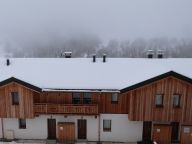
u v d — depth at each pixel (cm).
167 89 2823
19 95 2958
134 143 3064
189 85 2814
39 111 2992
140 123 3031
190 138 3006
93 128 3095
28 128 3141
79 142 3072
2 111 3012
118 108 3016
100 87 2923
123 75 3034
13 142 3094
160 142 3027
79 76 3061
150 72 3025
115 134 3091
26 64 3247
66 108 2973
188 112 2873
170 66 3108
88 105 2959
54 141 3077
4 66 3216
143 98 2853
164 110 2877
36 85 2959
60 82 3000
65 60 3309
